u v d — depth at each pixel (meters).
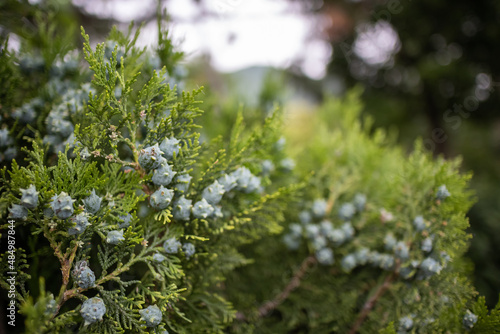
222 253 0.40
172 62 0.41
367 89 1.40
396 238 0.45
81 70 0.45
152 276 0.36
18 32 0.46
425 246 0.41
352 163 0.54
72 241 0.32
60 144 0.37
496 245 0.67
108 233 0.32
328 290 0.49
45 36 0.45
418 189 0.44
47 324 0.30
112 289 0.36
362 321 0.46
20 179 0.31
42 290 0.27
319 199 0.50
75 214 0.31
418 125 1.43
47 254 0.36
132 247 0.34
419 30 1.18
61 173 0.32
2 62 0.39
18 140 0.38
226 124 0.59
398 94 1.36
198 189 0.36
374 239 0.48
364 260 0.47
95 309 0.30
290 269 0.51
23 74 0.42
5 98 0.39
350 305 0.46
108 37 0.40
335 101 0.73
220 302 0.40
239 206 0.39
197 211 0.34
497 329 0.37
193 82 0.47
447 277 0.42
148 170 0.34
